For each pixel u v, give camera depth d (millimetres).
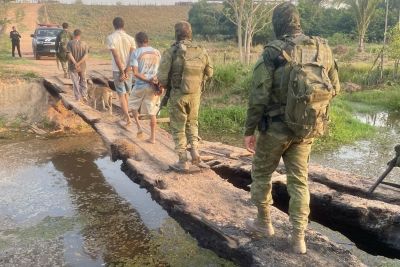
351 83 21703
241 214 4828
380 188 5738
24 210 6934
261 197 4145
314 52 3496
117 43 8297
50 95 13547
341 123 12828
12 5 44656
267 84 3582
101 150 10477
